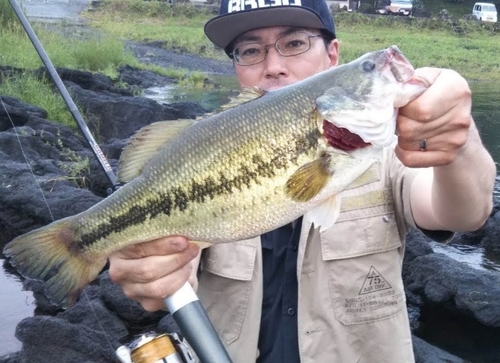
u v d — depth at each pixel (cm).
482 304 111
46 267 52
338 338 56
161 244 49
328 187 48
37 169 171
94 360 94
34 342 94
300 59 64
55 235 52
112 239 51
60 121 241
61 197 148
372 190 57
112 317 105
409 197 55
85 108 249
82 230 51
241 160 49
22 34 357
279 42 63
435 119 42
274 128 48
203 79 428
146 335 50
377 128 45
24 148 181
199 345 47
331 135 47
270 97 49
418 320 118
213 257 58
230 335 58
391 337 57
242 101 51
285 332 57
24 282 118
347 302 56
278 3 62
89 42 423
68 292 52
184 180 49
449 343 110
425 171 55
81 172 177
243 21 63
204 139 49
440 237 53
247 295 57
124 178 52
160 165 50
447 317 117
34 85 259
